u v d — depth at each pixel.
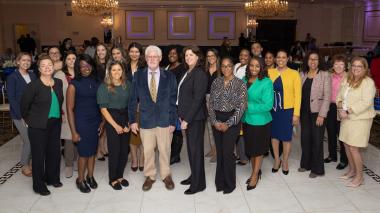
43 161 4.01
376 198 3.94
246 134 4.09
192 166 4.02
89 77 3.98
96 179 4.48
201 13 18.05
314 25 18.62
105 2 13.41
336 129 5.02
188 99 3.90
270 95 3.92
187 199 3.94
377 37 16.30
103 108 3.95
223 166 4.05
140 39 18.17
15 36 17.78
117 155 4.13
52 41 17.97
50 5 17.64
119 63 3.94
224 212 3.65
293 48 14.50
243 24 18.17
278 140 4.60
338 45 16.81
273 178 4.50
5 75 8.52
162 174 4.22
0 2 17.20
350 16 17.91
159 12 17.98
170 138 4.15
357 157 4.19
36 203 3.86
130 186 4.27
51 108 3.90
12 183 4.39
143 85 4.00
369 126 4.10
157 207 3.77
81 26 18.05
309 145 4.61
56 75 4.43
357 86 4.02
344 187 4.23
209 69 4.71
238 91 3.85
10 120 7.71
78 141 4.00
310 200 3.91
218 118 3.92
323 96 4.34
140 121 4.10
